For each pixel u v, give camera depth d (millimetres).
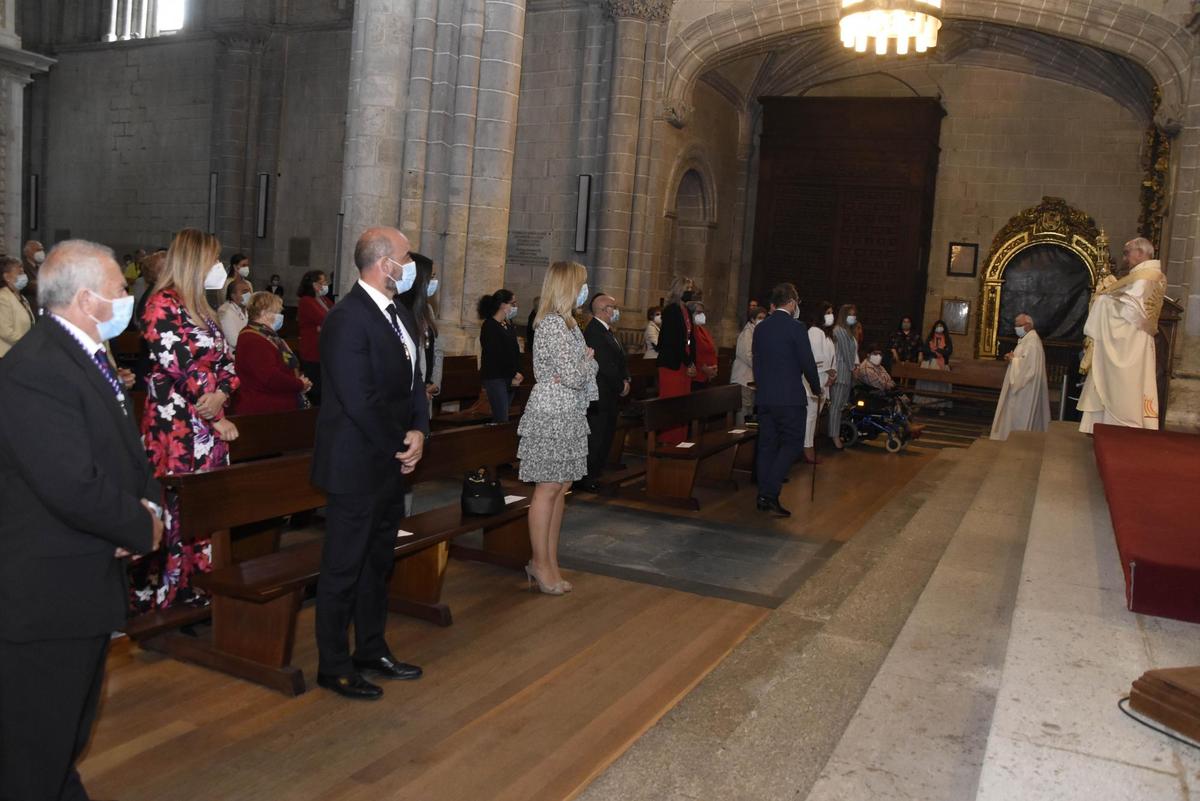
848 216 20250
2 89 13742
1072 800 2180
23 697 2637
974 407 19453
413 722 3994
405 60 10609
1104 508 5262
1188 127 13656
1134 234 19547
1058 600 3539
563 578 6094
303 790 3404
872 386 12625
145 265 5648
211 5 23688
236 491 4430
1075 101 19875
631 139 16922
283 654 4293
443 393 9930
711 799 2943
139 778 3438
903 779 2756
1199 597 3320
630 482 9375
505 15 10883
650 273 17516
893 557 5609
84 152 26094
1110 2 14297
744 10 16578
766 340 8234
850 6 12789
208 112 23984
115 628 2760
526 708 4180
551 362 5469
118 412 2801
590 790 3041
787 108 20453
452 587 5832
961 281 20828
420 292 5090
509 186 11227
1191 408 12875
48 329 2672
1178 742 2473
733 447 10102
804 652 4109
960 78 20625
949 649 3693
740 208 21984
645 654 4902
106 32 25922
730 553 6977
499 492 5750
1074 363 19844
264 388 6496
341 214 10891
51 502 2553
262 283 23328
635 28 16719
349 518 4094
